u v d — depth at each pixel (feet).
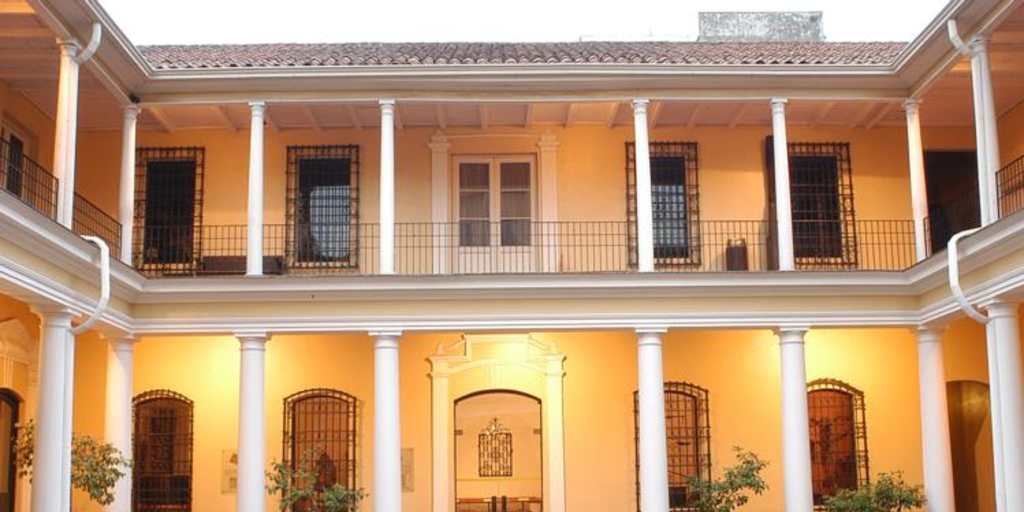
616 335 61.87
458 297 53.01
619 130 62.28
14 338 54.29
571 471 60.64
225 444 60.49
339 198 61.41
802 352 53.47
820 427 61.72
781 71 53.93
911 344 62.44
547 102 54.70
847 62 54.65
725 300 53.52
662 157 61.98
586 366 61.52
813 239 61.36
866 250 61.62
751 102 55.93
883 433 61.57
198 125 61.16
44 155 58.08
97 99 56.18
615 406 61.26
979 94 47.16
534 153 62.13
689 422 61.41
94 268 46.39
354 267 60.54
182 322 53.01
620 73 53.47
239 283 52.49
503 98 54.24
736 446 58.95
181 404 61.00
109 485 48.96
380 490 51.70
